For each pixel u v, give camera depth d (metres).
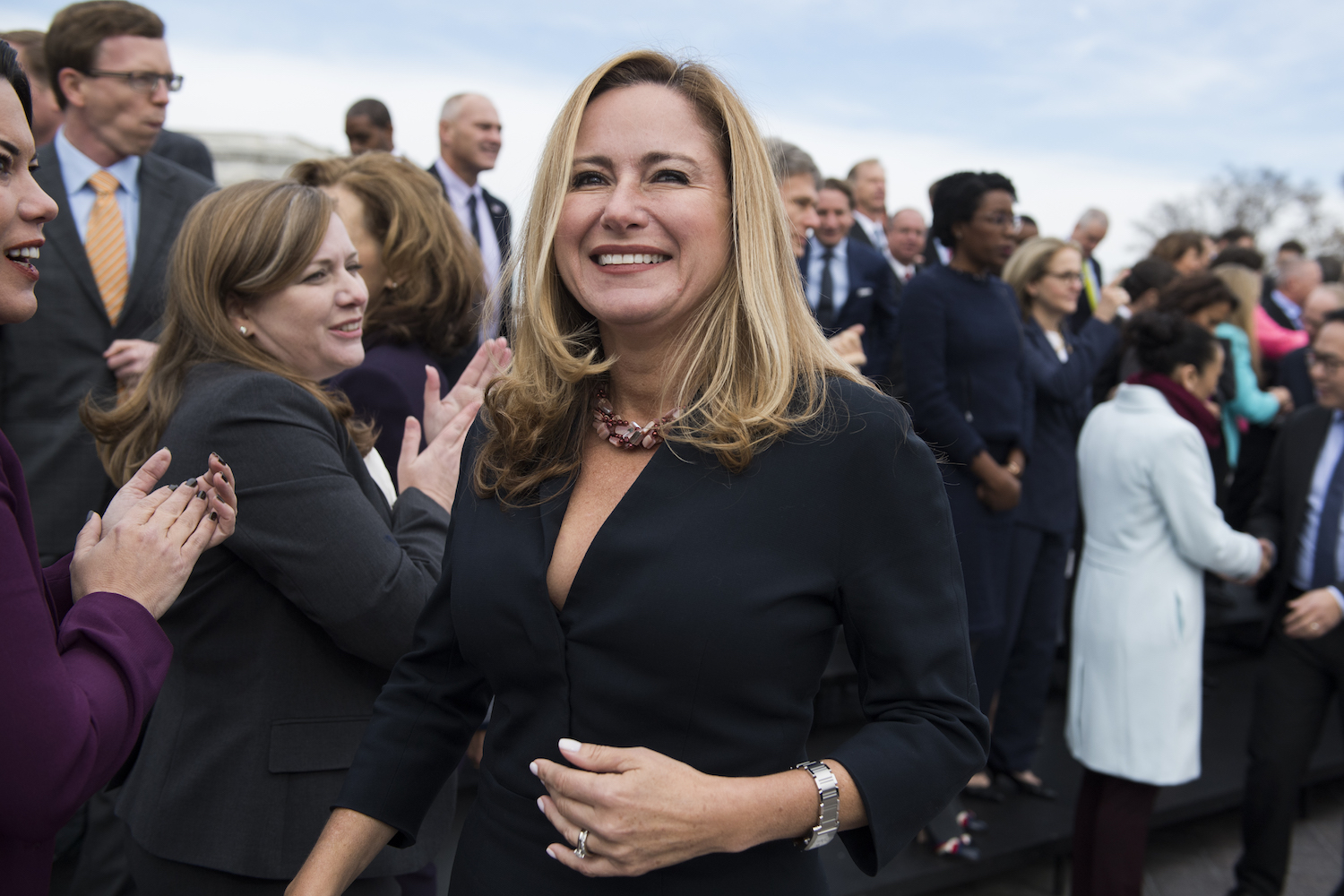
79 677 1.02
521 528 1.14
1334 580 2.85
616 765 0.94
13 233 1.03
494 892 1.10
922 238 5.84
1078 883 2.86
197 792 1.39
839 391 1.10
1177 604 2.67
